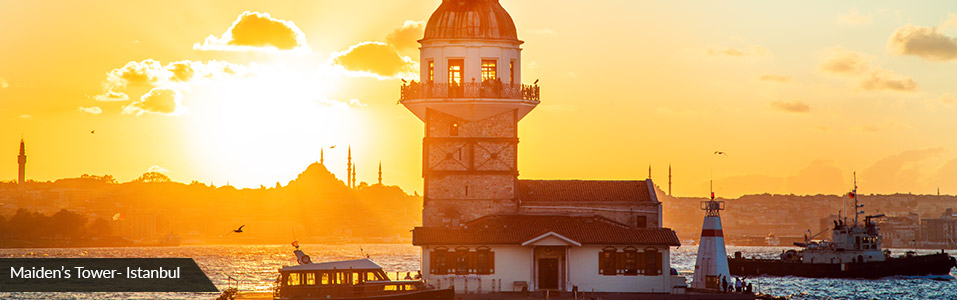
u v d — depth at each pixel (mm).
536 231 192625
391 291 170250
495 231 192250
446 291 170875
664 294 186875
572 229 193875
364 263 172000
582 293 185750
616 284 189875
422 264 189875
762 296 194750
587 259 189875
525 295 182625
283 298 169500
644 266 190500
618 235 191500
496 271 189000
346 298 168875
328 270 170250
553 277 190375
